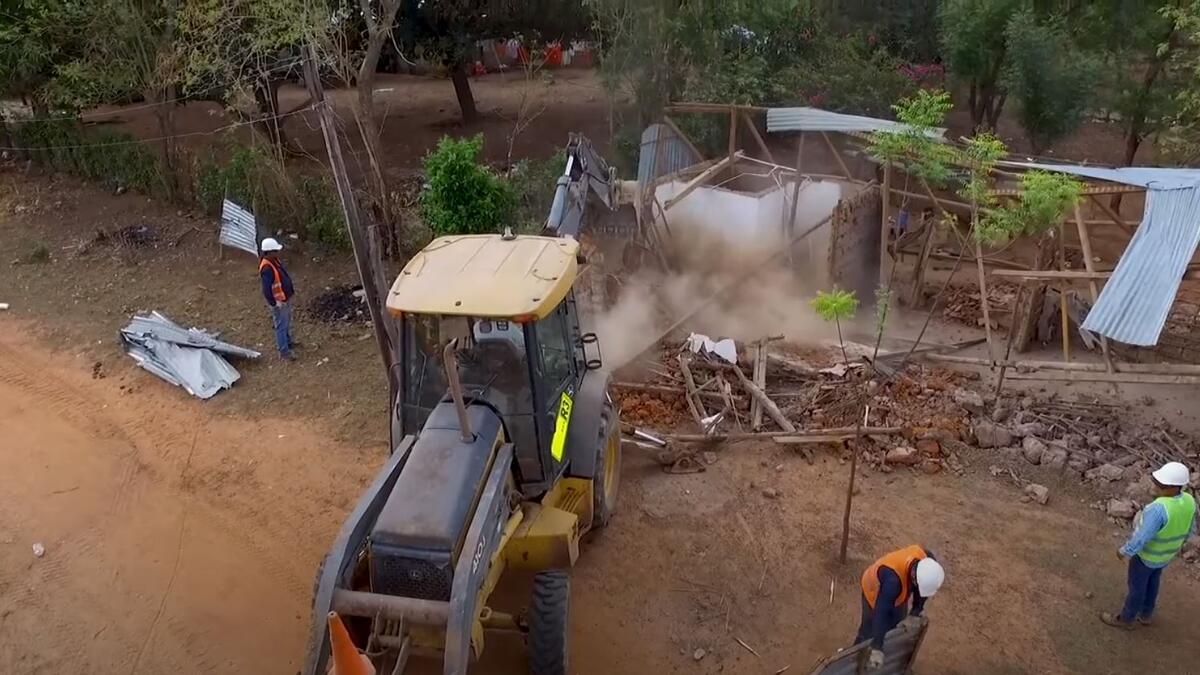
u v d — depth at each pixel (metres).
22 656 7.53
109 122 23.59
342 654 5.05
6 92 18.66
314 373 11.98
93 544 8.87
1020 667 7.25
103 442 10.55
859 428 8.78
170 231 16.36
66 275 14.78
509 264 7.32
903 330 13.09
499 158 21.34
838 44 21.06
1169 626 7.64
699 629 7.67
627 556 8.52
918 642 6.45
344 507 9.39
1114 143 22.39
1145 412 10.59
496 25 21.27
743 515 9.06
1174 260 9.20
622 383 11.02
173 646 7.62
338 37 15.16
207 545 8.85
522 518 6.85
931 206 15.24
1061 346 12.34
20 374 11.98
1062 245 11.40
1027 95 18.03
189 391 11.51
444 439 6.36
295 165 20.42
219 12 14.50
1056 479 9.47
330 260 15.16
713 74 18.89
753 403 10.56
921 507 9.14
